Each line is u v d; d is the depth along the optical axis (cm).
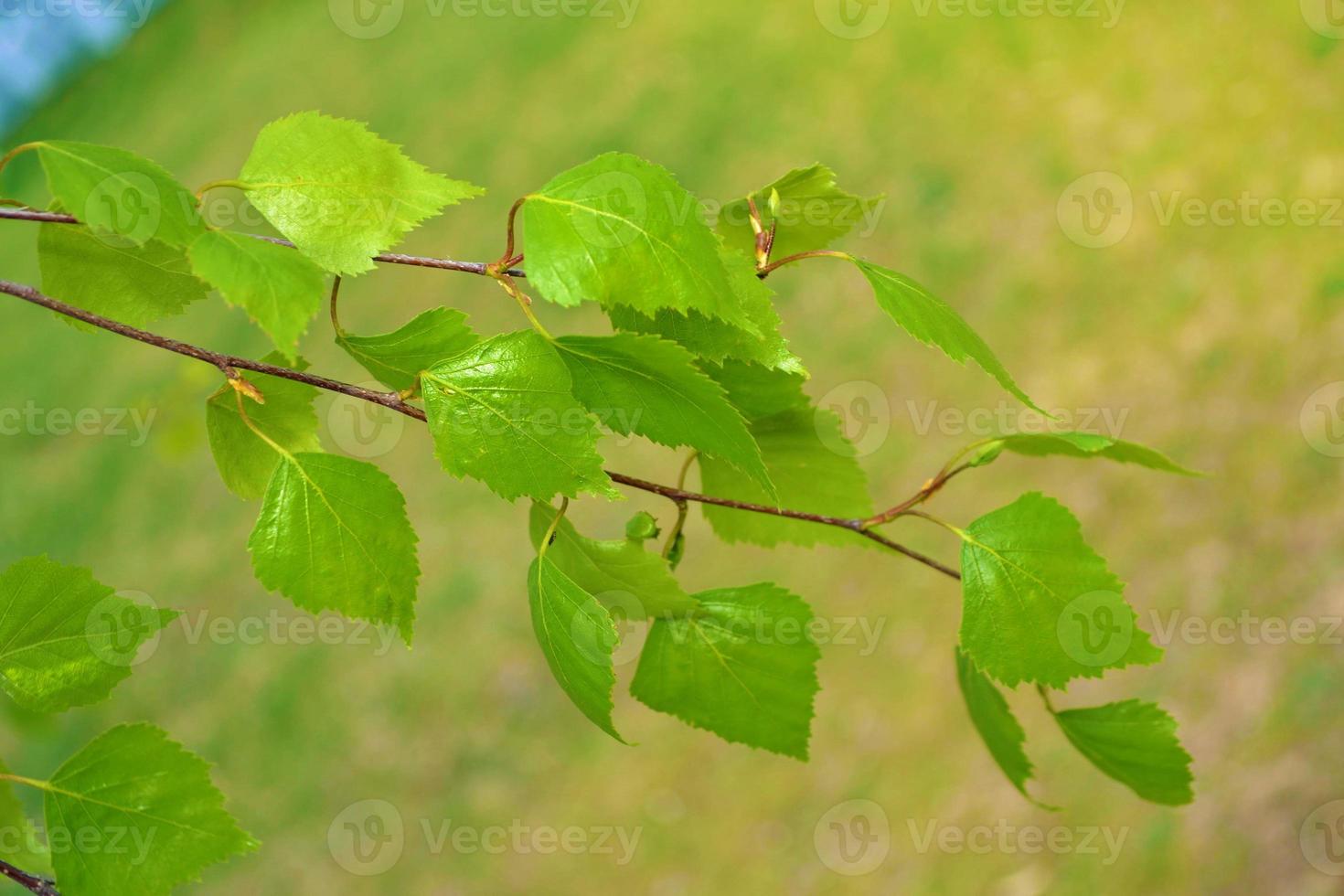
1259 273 616
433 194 78
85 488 953
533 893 595
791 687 97
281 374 79
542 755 655
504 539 738
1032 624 89
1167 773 104
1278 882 414
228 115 1497
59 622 78
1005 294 705
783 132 940
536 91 1157
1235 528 526
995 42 899
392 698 696
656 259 73
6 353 1220
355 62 1440
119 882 78
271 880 639
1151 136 743
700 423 78
